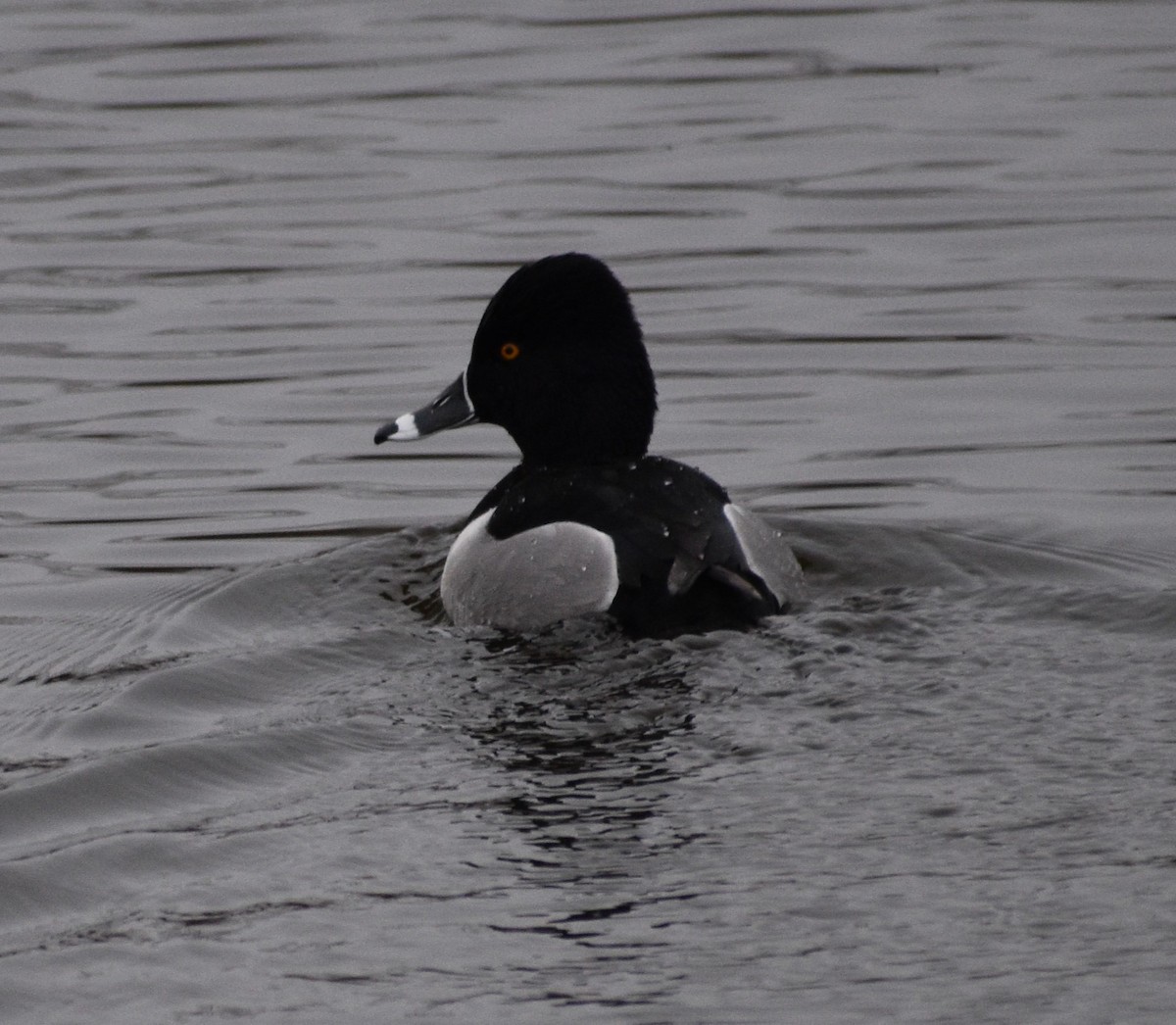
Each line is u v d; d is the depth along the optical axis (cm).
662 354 1778
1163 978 721
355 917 800
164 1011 739
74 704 1080
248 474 1541
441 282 1950
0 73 2636
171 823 903
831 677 1025
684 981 738
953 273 1952
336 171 2280
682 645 1064
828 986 729
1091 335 1784
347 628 1188
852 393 1681
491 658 1093
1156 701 992
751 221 2108
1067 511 1417
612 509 1150
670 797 895
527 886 818
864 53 2708
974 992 718
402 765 949
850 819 865
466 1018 722
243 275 1988
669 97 2531
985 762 919
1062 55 2664
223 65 2669
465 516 1438
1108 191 2162
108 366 1769
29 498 1497
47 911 824
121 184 2253
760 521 1198
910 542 1297
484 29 2842
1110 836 838
